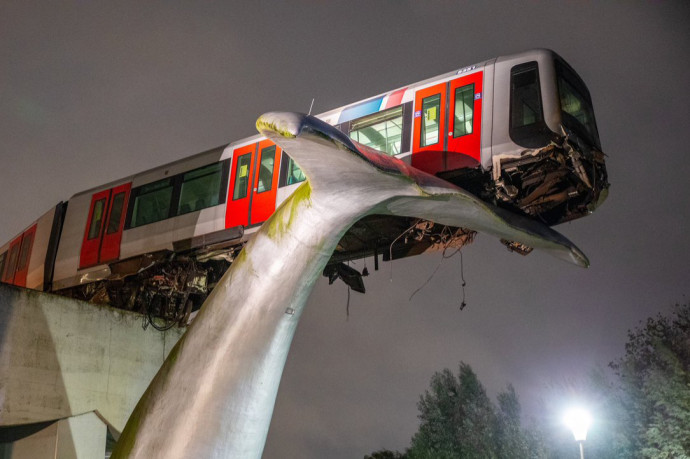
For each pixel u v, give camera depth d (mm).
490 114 11539
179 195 15336
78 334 13711
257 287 8266
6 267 20219
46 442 13094
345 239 13352
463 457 25812
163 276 15383
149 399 8484
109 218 16609
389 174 7664
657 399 19297
